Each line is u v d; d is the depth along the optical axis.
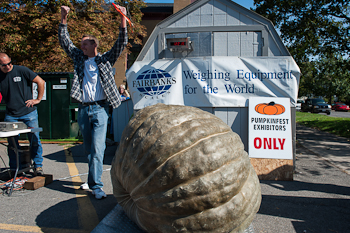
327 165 5.73
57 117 8.58
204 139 2.21
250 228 2.56
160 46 5.20
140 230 2.51
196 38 5.09
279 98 4.84
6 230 2.78
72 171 5.13
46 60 13.44
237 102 4.97
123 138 2.52
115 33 14.60
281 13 14.37
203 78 5.04
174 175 2.06
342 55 13.85
